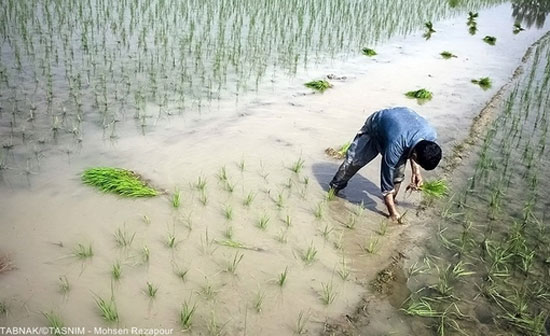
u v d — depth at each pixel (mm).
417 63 10609
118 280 3719
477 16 15719
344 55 10453
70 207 4520
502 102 8633
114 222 4391
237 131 6504
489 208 5281
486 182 5840
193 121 6660
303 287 3865
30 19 9805
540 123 7797
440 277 4148
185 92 7570
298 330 3447
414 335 3521
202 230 4426
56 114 6336
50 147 5543
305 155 6090
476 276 4203
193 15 11664
